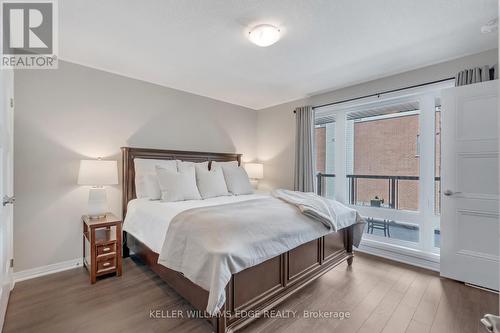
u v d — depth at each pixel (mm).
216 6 1754
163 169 2752
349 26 1997
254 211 2021
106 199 2781
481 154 2250
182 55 2527
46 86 2508
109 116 2934
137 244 2613
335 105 3596
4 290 1752
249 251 1586
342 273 2600
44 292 2137
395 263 2883
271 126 4484
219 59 2621
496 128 2174
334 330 1690
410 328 1719
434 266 2693
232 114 4332
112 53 2480
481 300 2070
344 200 3557
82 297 2066
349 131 3557
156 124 3354
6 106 1825
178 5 1740
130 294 2121
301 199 2482
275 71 2947
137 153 3043
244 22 1950
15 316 1798
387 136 3193
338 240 2637
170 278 1976
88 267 2543
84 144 2746
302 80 3232
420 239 2891
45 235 2488
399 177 3092
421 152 2896
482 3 1706
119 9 1777
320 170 3893
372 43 2275
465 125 2332
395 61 2656
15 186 2322
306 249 2191
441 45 2307
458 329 1709
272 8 1772
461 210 2361
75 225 2664
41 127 2475
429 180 2840
